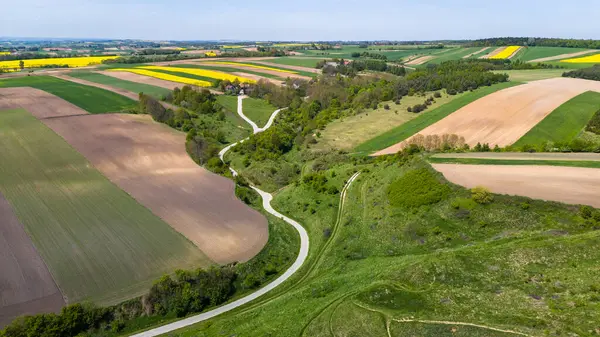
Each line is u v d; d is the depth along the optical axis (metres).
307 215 59.28
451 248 41.06
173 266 44.06
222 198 62.56
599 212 39.12
